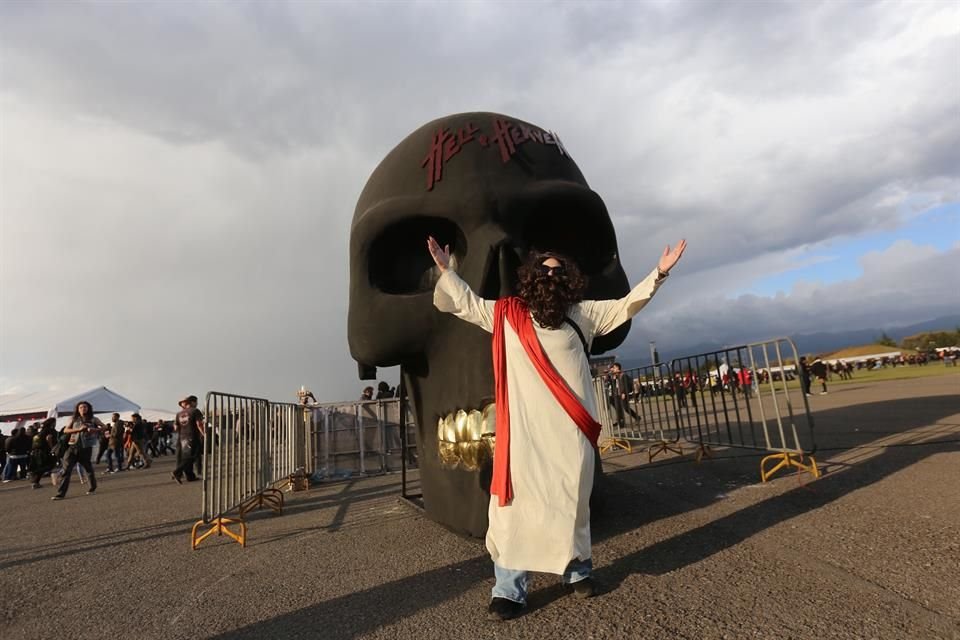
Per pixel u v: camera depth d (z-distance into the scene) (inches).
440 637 89.0
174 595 125.3
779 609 88.4
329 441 357.7
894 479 170.1
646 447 337.1
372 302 150.2
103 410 1003.3
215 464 183.5
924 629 78.8
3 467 637.9
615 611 92.7
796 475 192.1
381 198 157.1
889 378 1011.3
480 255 138.0
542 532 91.7
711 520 145.6
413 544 148.9
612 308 101.7
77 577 147.9
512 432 96.0
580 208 154.3
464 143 153.5
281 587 123.6
